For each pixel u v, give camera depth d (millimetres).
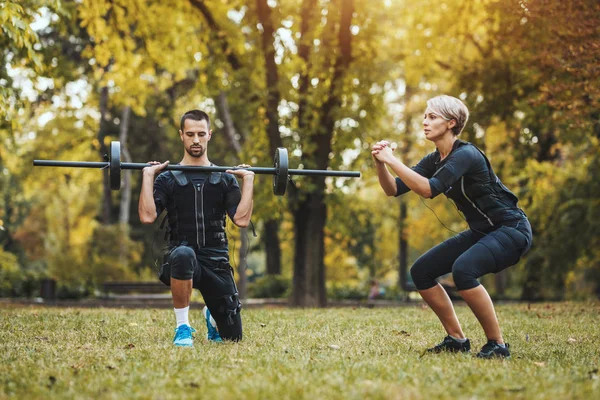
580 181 19422
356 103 15180
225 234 5359
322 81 14773
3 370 4027
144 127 28312
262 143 15320
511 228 4688
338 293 22062
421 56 16484
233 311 5387
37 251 36906
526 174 20219
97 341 5551
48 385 3617
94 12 15273
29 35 8742
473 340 5785
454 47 16500
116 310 9539
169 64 16438
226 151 25875
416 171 4949
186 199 5203
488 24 15078
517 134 16844
